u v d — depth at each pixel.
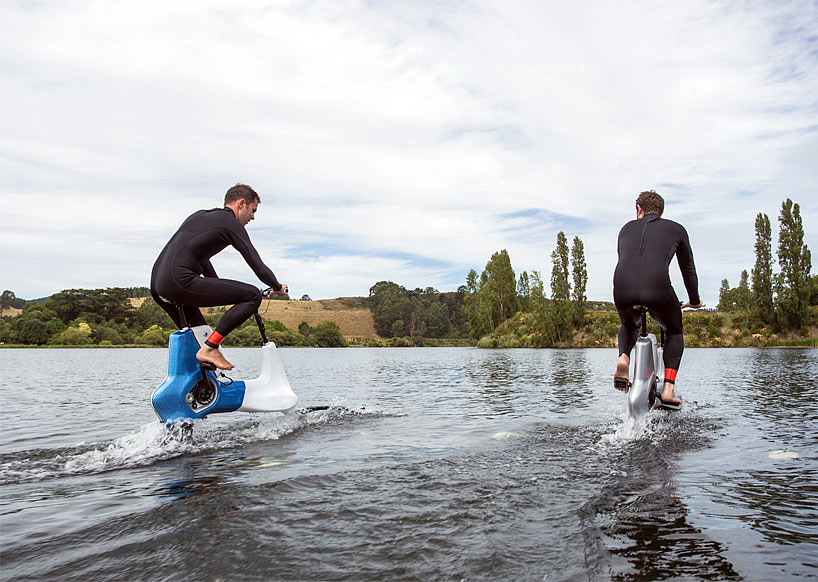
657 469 2.67
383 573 1.45
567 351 30.44
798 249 35.09
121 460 3.09
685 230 4.26
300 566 1.50
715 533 1.77
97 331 61.53
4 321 61.59
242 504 2.09
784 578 1.42
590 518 1.89
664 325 4.33
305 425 4.25
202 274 4.09
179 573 1.47
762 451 3.12
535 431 3.83
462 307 121.19
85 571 1.49
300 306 109.75
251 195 4.30
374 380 9.37
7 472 2.80
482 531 1.76
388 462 2.84
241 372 10.47
